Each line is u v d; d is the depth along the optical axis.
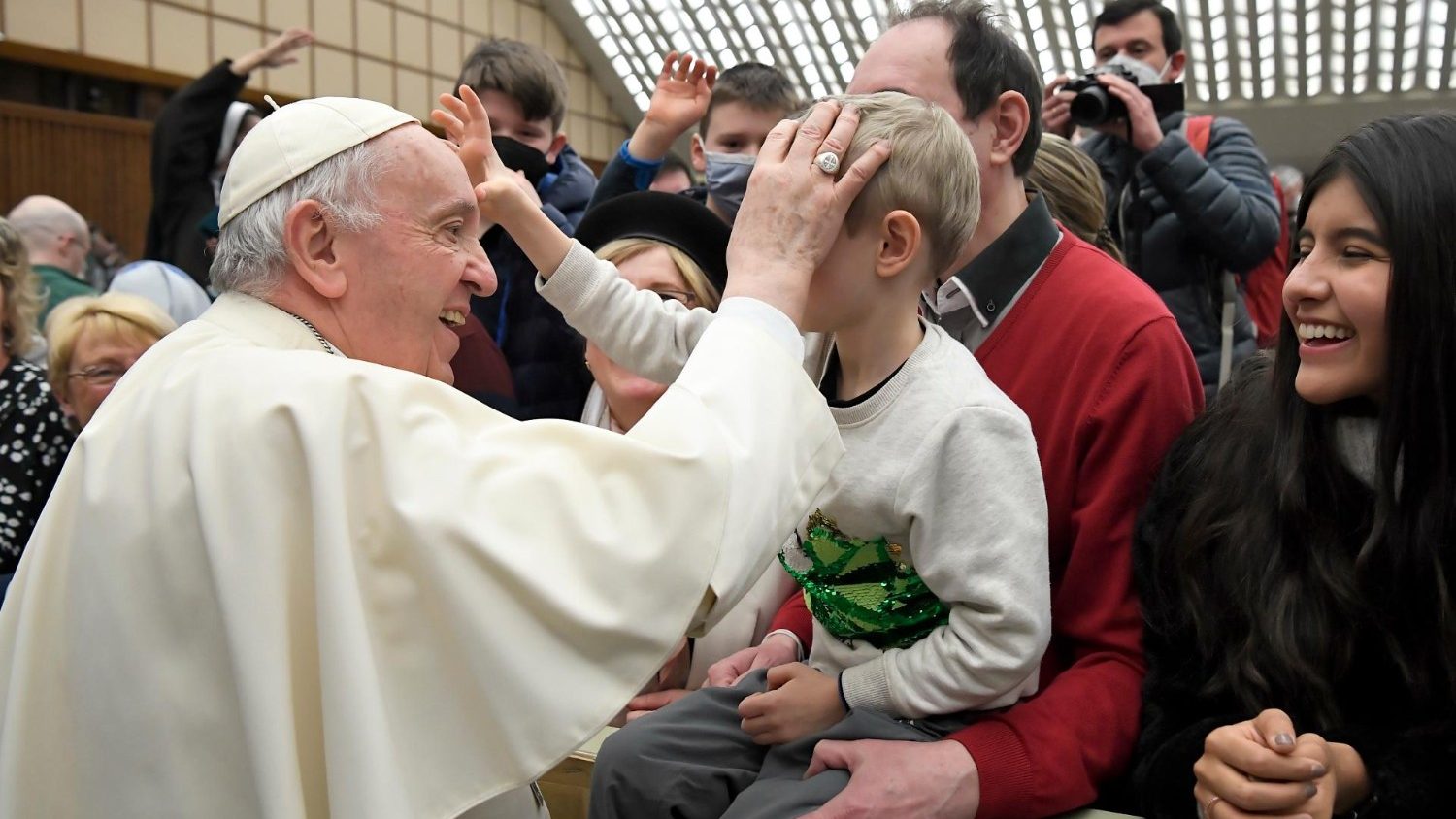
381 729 0.99
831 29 8.71
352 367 1.12
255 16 7.49
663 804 1.44
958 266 1.70
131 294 2.89
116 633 1.07
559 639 1.03
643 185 2.80
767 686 1.54
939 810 1.26
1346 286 1.25
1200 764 1.21
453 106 1.60
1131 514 1.53
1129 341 1.55
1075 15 8.02
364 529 1.05
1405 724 1.27
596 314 1.57
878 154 1.25
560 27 9.82
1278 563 1.35
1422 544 1.24
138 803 1.05
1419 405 1.23
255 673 1.00
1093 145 3.19
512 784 1.03
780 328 1.19
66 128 6.86
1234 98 9.16
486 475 1.07
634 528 1.06
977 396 1.32
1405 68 8.41
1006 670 1.28
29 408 2.72
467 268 1.28
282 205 1.23
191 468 1.06
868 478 1.33
